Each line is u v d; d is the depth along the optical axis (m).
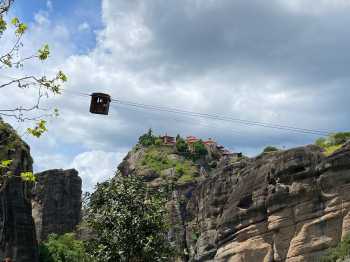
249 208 81.12
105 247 27.00
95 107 23.75
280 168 77.62
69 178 147.50
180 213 121.38
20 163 77.56
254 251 78.50
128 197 27.95
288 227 74.88
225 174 98.25
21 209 79.06
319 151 77.69
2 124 12.62
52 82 13.02
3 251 74.56
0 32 12.52
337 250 68.94
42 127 12.70
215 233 95.69
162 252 27.69
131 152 179.50
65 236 97.19
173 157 167.88
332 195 72.19
